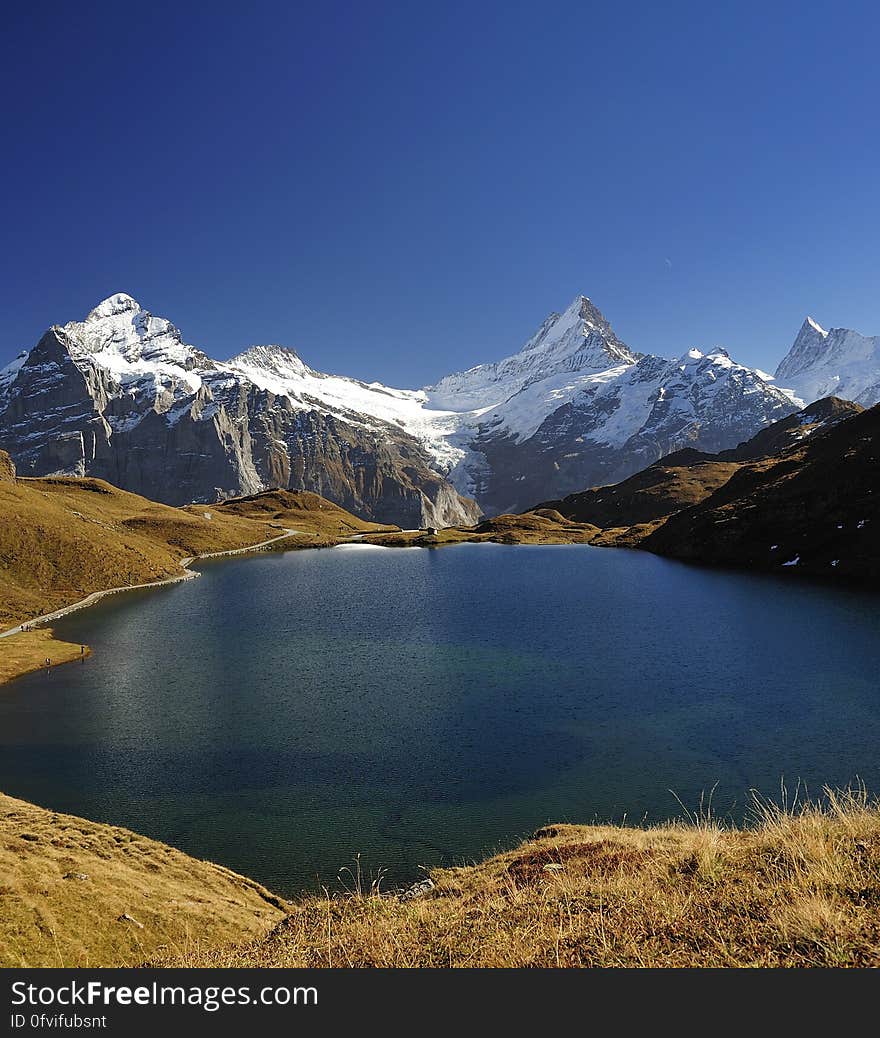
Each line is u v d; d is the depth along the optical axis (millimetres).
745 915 8195
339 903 16688
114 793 33219
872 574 95438
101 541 128875
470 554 185125
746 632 68000
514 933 9242
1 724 45125
